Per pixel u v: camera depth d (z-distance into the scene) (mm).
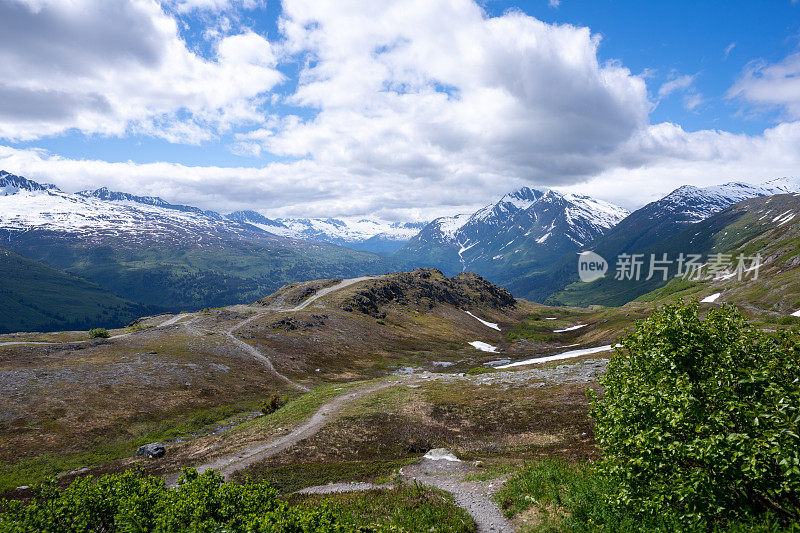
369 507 16797
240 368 79125
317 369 91062
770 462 8188
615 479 11281
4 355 67750
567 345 128375
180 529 9148
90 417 50031
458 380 61344
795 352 9391
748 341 9867
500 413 40281
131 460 39000
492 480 19000
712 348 10125
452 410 42969
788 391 8492
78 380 58844
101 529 9984
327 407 49438
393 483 22312
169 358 74625
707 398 9359
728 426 8922
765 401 8750
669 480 9484
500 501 15375
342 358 101750
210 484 10930
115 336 99375
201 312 153375
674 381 9922
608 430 10914
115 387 59250
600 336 121562
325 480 24938
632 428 10281
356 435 37375
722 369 9547
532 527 12484
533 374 57750
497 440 33906
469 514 14750
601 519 11234
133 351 76625
